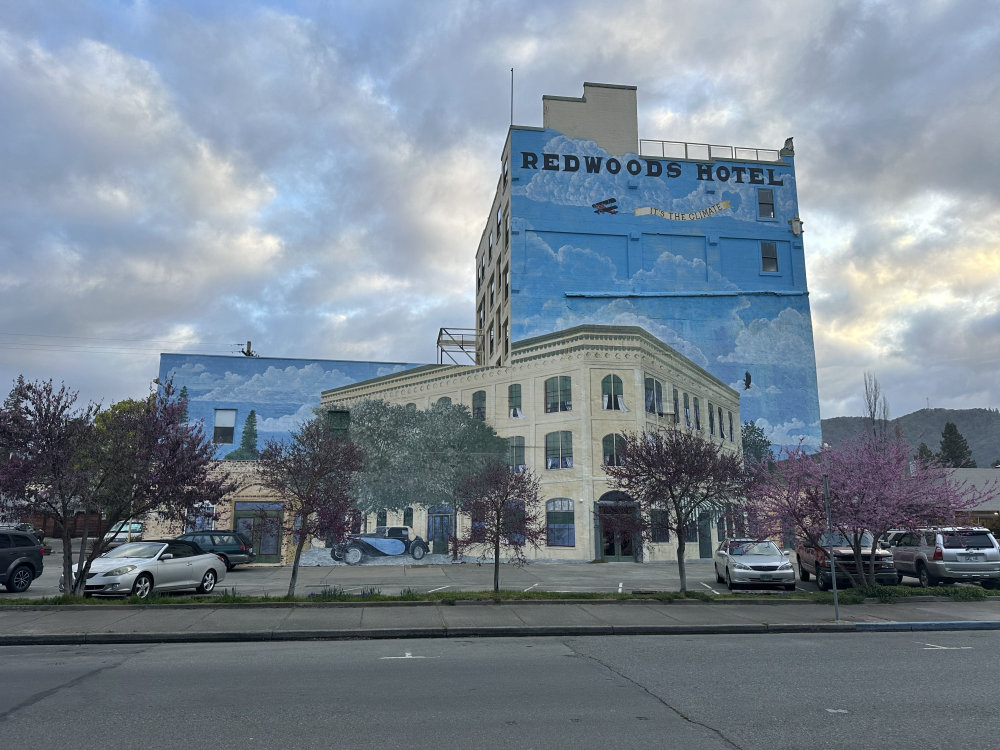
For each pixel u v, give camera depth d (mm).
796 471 19469
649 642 12297
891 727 6578
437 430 36188
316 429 18438
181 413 18031
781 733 6379
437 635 13016
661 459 18109
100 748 5906
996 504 51438
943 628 14102
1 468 15992
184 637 12500
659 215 44500
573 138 44594
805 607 16406
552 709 7266
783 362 44219
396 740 6141
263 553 33281
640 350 35906
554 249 43000
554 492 34875
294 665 9867
